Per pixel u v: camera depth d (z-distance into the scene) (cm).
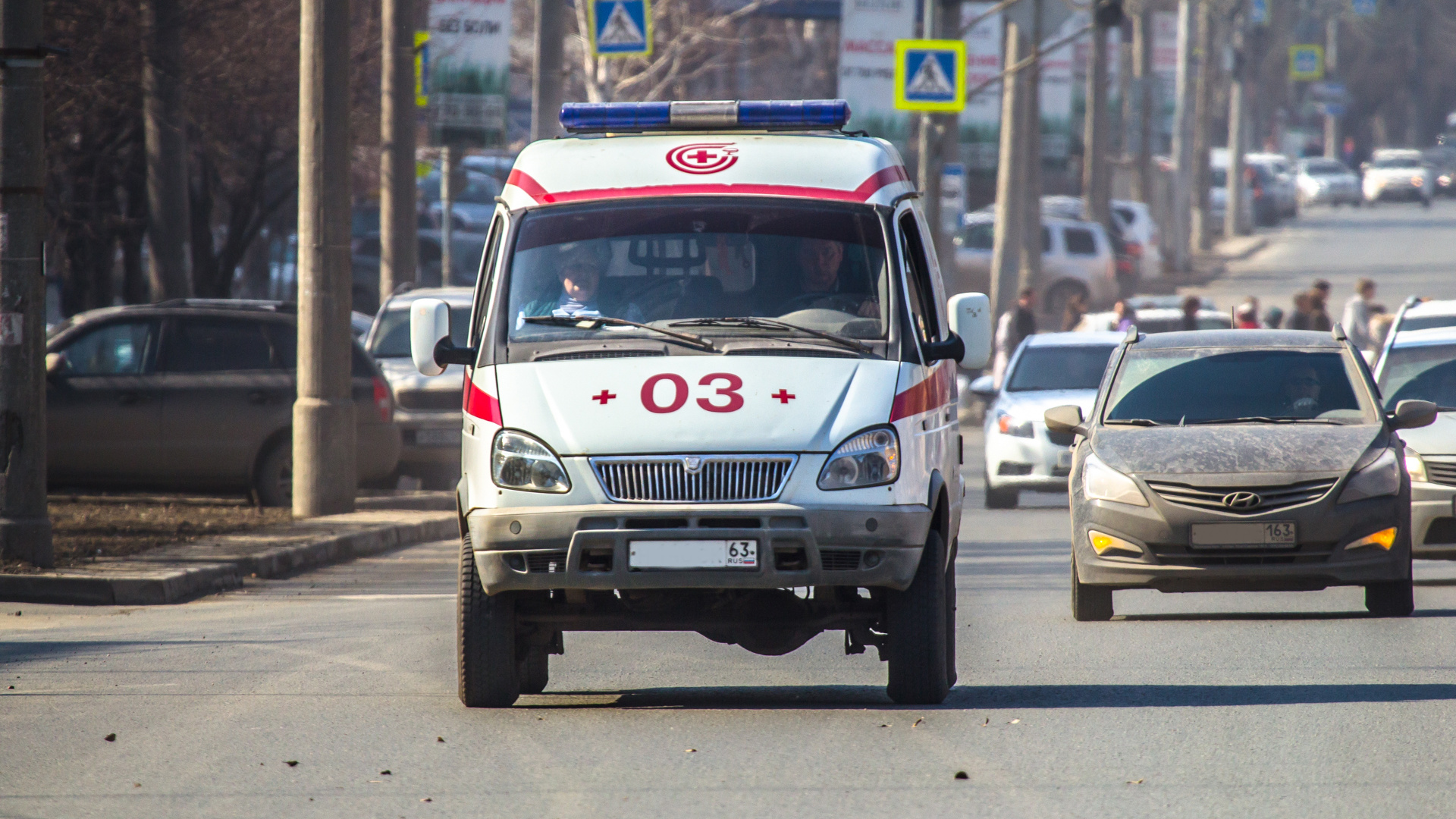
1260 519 4309
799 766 2848
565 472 3200
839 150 3622
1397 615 4516
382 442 7544
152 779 2802
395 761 2908
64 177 10388
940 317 3756
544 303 3425
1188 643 4159
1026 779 2753
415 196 10281
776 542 3152
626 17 10125
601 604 3388
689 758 2912
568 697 3566
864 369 3297
